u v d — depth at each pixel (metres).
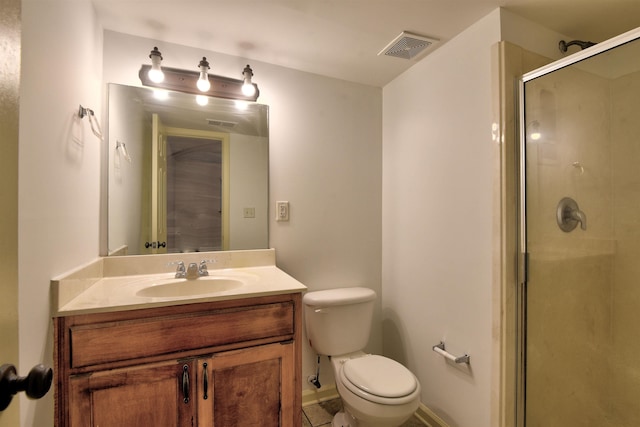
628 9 1.29
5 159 0.41
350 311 1.73
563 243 1.39
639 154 1.37
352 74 1.92
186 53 1.60
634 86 1.36
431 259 1.68
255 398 1.21
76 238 1.11
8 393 0.40
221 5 1.29
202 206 1.65
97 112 1.37
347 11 1.33
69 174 1.04
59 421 0.95
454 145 1.53
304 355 1.83
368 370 1.46
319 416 1.72
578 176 1.39
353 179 2.01
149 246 1.55
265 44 1.59
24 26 0.74
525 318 1.31
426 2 1.27
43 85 0.84
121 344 1.01
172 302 1.07
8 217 0.43
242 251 1.69
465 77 1.46
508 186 1.27
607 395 1.51
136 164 1.52
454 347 1.53
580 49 1.49
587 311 1.46
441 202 1.61
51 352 0.94
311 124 1.89
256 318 1.21
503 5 1.28
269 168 1.78
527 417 1.31
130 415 1.03
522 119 1.29
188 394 1.10
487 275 1.36
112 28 1.45
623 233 1.44
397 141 1.96
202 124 1.65
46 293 0.89
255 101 1.74
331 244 1.95
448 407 1.56
